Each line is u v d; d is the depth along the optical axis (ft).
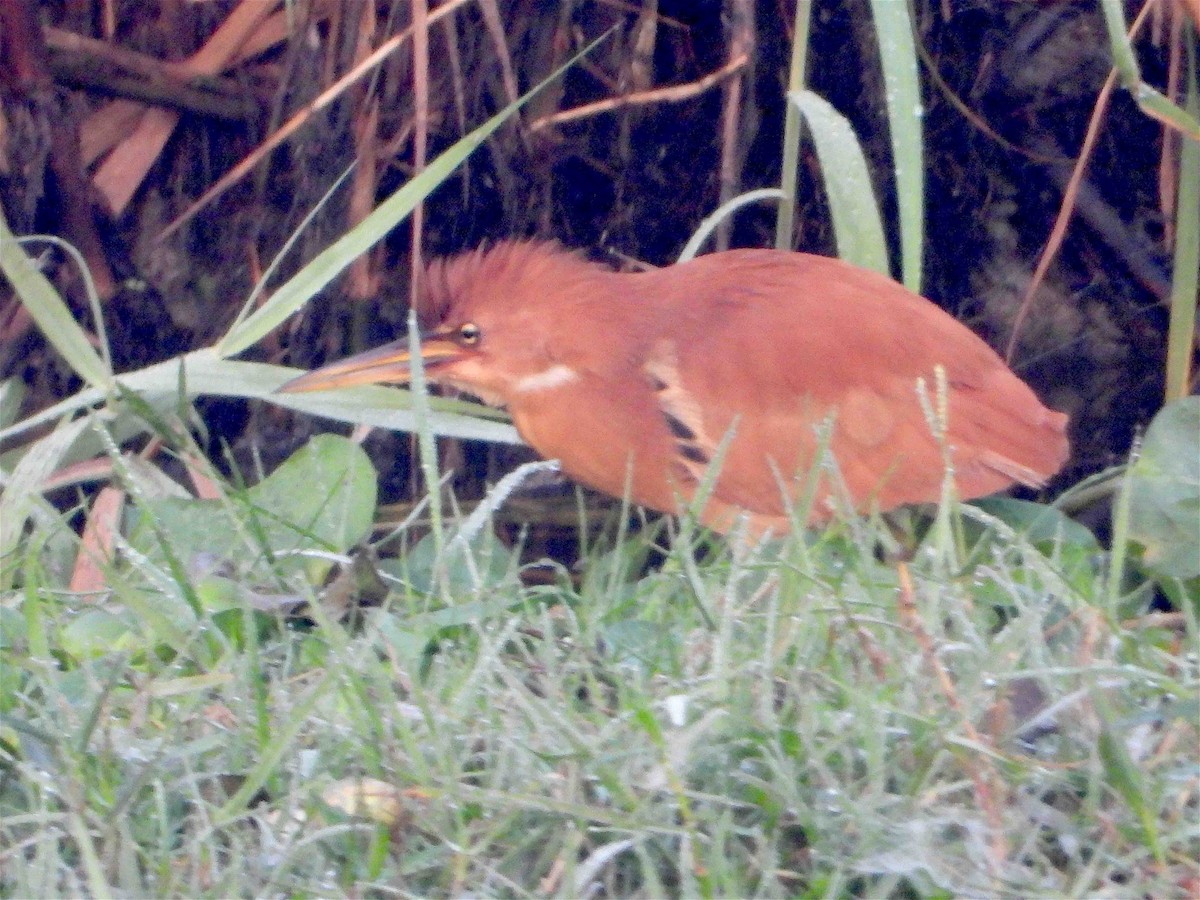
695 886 13.52
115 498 24.38
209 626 17.94
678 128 33.91
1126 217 34.68
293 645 18.47
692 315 24.84
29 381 34.30
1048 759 15.47
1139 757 15.39
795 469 23.99
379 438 34.04
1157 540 21.93
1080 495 26.63
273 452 34.04
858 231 26.37
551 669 17.02
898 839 13.93
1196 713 15.24
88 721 15.10
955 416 23.89
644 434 24.94
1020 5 33.94
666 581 19.69
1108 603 18.72
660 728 15.16
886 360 23.99
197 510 22.38
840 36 33.06
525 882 14.17
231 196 34.81
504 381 25.44
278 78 34.83
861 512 24.06
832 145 26.37
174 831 14.78
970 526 24.49
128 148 34.76
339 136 31.78
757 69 33.06
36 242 33.63
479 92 32.58
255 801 15.39
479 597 18.66
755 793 14.79
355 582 20.47
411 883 14.20
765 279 24.98
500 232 33.63
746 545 21.20
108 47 33.76
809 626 17.12
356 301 33.01
